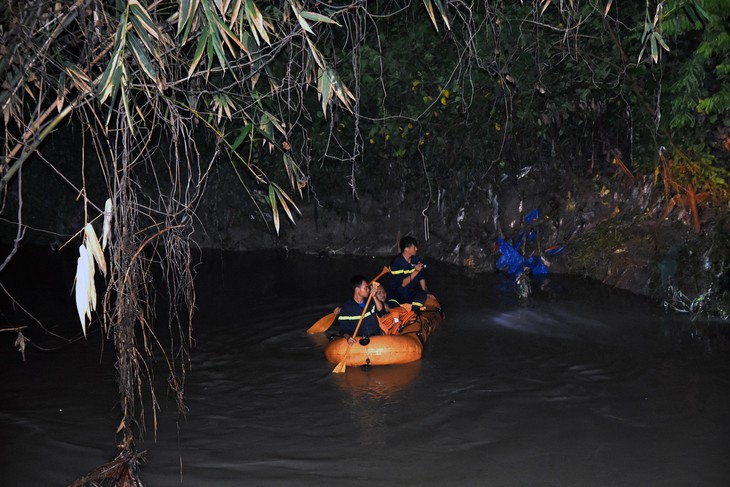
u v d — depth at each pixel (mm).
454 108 11102
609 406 6297
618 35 9695
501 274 11266
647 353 7602
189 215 4250
